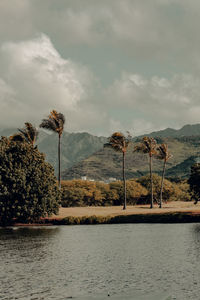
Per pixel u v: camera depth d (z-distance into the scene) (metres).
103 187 132.88
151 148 105.12
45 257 34.19
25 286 24.08
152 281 24.81
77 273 27.55
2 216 65.00
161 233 50.72
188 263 30.09
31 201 65.44
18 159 67.31
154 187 136.12
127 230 55.81
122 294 22.16
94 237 48.28
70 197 124.19
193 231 51.81
